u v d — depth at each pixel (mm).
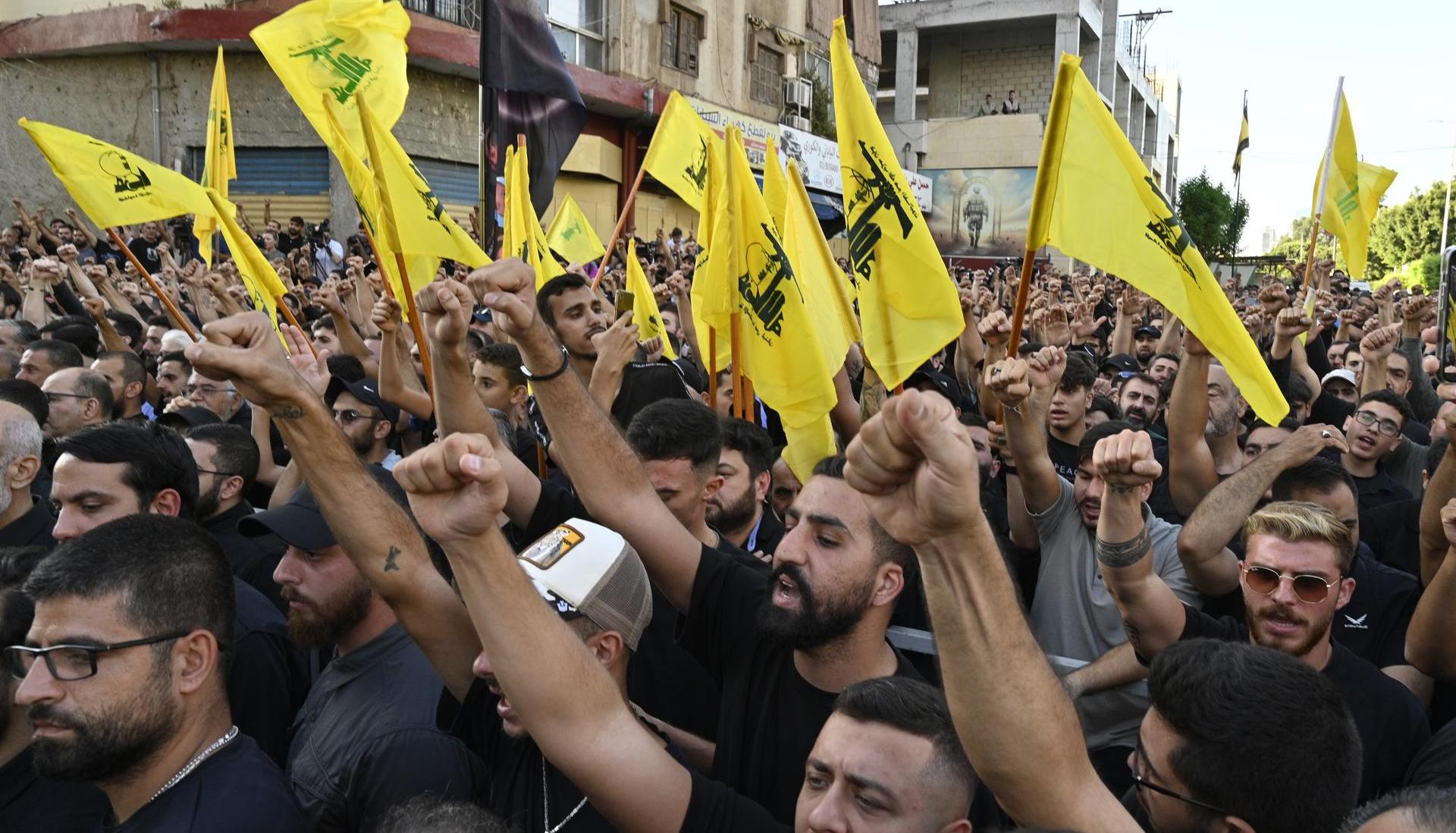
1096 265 3668
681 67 24094
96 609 2154
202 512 4105
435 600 2592
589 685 2117
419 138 18625
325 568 2852
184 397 6359
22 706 2318
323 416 2469
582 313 5203
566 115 6992
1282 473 3973
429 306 2973
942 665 1672
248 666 3076
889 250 3949
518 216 6664
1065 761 1676
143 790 2234
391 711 2709
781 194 5984
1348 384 7820
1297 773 1910
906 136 41531
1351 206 8125
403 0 17844
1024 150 39875
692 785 2213
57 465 3402
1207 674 2023
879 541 2498
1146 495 4094
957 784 1928
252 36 5410
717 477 3789
